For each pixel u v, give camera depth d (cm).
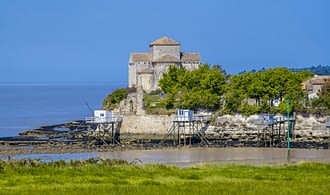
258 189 8931
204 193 8650
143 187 9162
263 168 12100
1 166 11525
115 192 8688
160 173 11000
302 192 8756
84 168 11538
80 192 8706
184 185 9369
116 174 10788
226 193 8650
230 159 18812
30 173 10881
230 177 10606
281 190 8875
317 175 10981
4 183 9644
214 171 11431
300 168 12081
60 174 10769
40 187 9219
